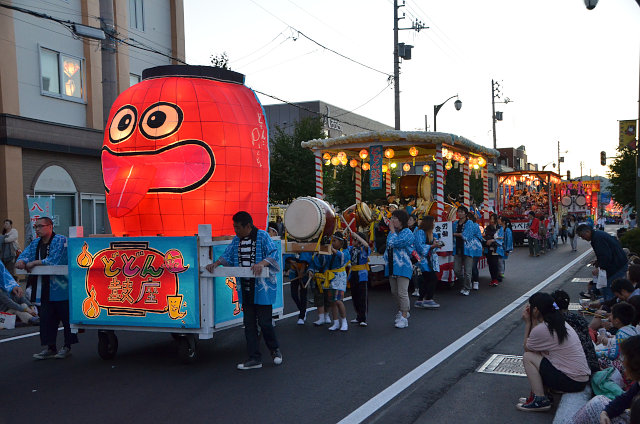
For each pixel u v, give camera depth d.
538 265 19.28
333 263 8.91
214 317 6.65
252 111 7.38
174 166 6.68
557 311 5.03
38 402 5.58
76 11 18.70
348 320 9.91
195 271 6.50
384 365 6.84
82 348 8.02
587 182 46.97
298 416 5.12
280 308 7.94
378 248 12.71
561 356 4.91
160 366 6.92
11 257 13.01
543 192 29.62
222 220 6.99
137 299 6.74
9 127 16.12
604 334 6.03
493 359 7.07
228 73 7.45
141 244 6.71
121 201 6.54
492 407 5.35
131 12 20.72
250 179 7.14
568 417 4.73
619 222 85.06
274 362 6.93
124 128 6.89
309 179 27.14
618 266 8.56
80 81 18.92
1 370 6.83
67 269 7.10
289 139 28.27
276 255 6.52
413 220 12.34
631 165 24.02
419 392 5.82
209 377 6.39
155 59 21.89
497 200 30.00
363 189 28.31
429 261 10.90
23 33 16.88
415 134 13.41
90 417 5.14
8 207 16.11
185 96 6.88
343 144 14.29
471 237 12.80
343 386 6.01
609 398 4.62
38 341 8.53
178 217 6.77
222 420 5.03
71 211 18.67
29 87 17.05
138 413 5.23
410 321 9.68
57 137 17.67
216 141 6.80
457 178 34.06
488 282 15.02
